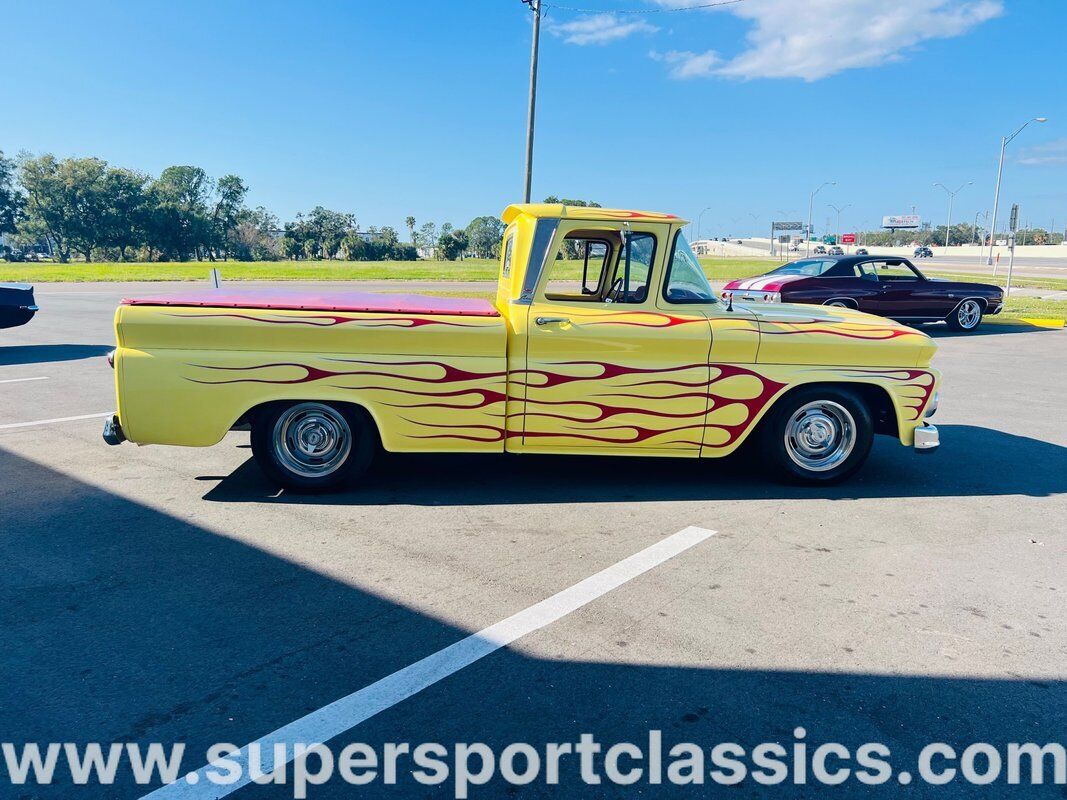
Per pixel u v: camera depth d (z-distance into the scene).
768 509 5.00
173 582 3.75
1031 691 2.95
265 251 115.25
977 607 3.64
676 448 5.20
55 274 38.47
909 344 5.31
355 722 2.69
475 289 29.19
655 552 4.23
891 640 3.31
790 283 14.09
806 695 2.89
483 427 4.99
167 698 2.80
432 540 4.35
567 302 5.04
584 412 5.04
